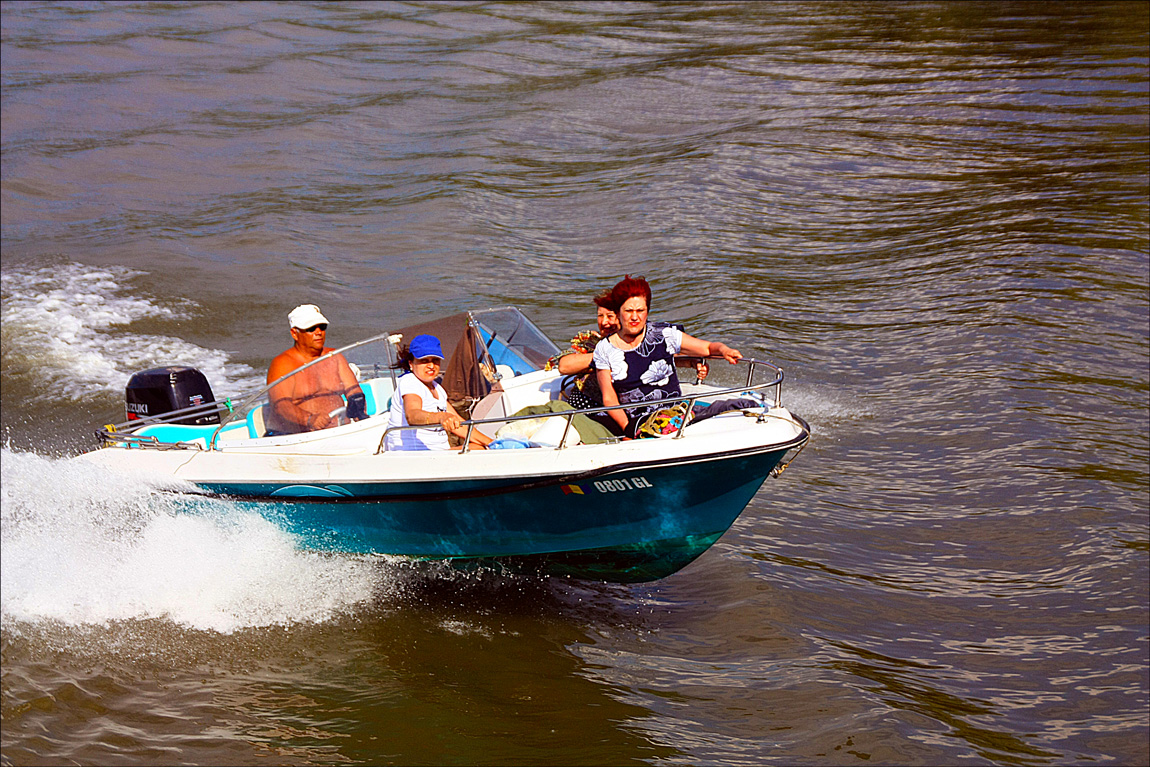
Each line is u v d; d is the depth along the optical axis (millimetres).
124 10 75688
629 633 13516
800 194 34938
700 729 11602
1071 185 34031
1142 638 13078
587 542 13648
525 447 13492
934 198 33812
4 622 13500
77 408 20797
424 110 48656
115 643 13266
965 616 13688
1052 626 13406
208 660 12992
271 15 73688
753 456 12523
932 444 18500
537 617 13930
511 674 12703
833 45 62312
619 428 13570
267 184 37812
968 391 20391
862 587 14352
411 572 14602
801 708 11883
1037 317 23719
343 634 13555
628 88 51812
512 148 41719
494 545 13914
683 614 13875
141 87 53344
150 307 26438
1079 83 49562
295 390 14578
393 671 12797
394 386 15258
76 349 23781
